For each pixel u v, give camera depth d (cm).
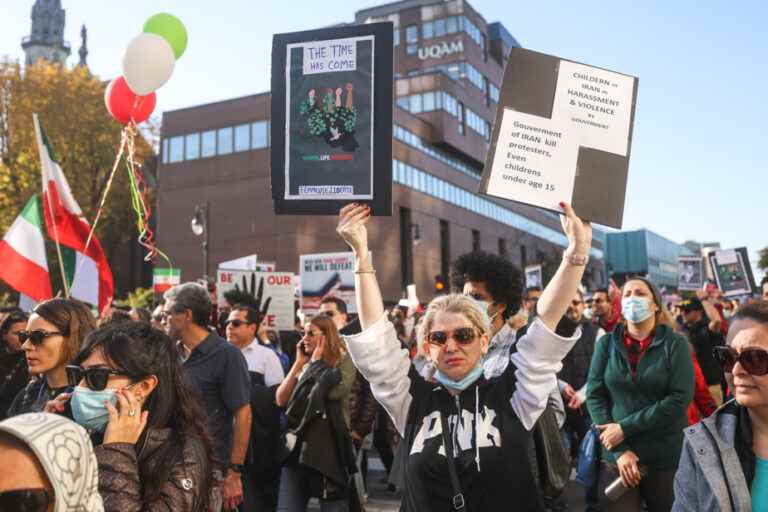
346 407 499
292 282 1043
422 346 292
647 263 4484
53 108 3428
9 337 532
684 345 414
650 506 405
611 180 283
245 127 3778
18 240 669
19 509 142
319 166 299
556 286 266
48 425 151
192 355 435
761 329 214
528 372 259
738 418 226
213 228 3800
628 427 401
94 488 161
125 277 4578
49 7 12656
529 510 248
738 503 214
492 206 5828
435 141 4769
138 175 563
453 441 258
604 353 442
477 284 364
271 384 564
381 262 3972
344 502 490
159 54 523
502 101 283
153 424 232
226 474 420
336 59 302
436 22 5700
